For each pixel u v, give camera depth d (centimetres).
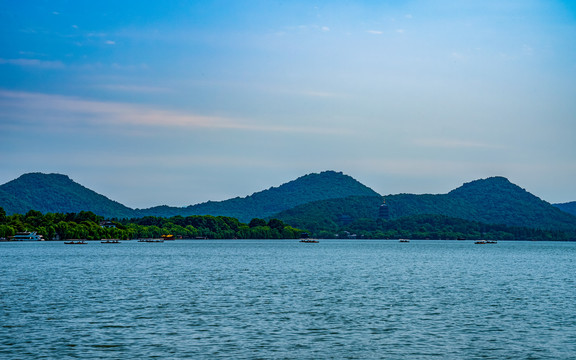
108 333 7150
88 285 12412
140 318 8144
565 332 7425
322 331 7362
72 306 9200
